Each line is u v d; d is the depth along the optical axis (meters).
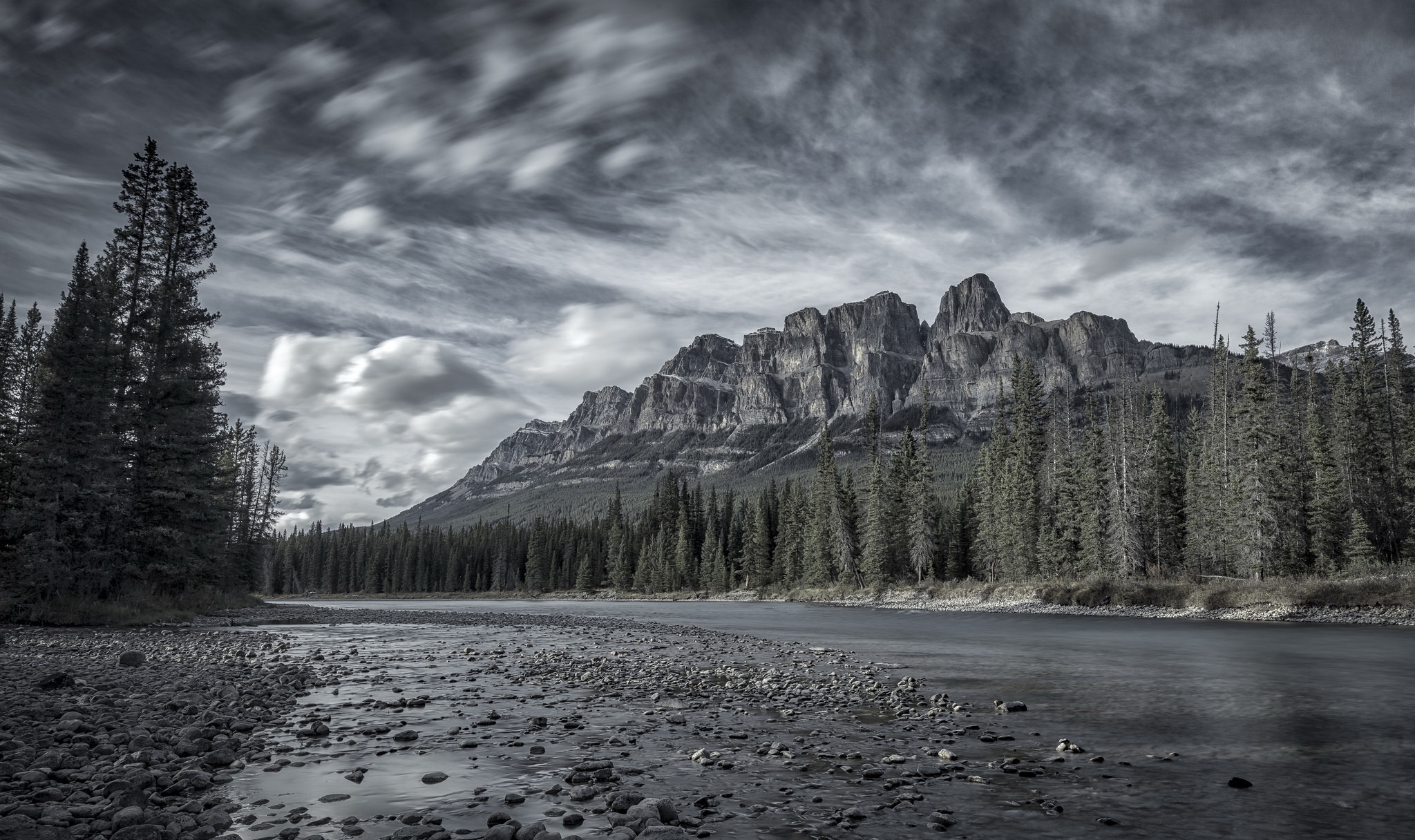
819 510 110.56
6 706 13.25
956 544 100.69
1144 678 20.61
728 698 16.81
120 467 37.84
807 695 17.11
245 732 12.48
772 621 52.06
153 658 21.56
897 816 8.38
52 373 37.53
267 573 140.62
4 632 28.42
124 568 37.59
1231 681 20.06
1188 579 65.69
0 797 8.07
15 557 34.38
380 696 16.67
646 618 56.50
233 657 22.70
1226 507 67.12
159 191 42.72
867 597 91.50
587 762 10.48
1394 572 53.09
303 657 24.23
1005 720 14.41
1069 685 19.38
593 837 7.34
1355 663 24.38
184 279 43.00
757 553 126.88
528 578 161.50
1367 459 70.69
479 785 9.38
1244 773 10.49
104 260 40.78
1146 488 77.94
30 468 35.03
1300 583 51.16
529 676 20.45
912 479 102.50
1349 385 74.94
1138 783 9.91
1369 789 9.73
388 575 169.38
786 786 9.55
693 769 10.41
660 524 155.25
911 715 14.76
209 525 43.59
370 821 7.88
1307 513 68.94
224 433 45.25
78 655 21.97
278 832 7.46
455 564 172.25
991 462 91.44
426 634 36.28
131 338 39.78
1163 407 80.75
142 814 7.52
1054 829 8.03
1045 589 65.75
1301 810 8.81
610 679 19.52
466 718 13.98
